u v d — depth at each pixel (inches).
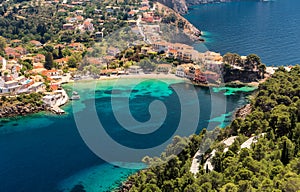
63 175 5157.5
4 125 7180.1
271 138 4640.8
